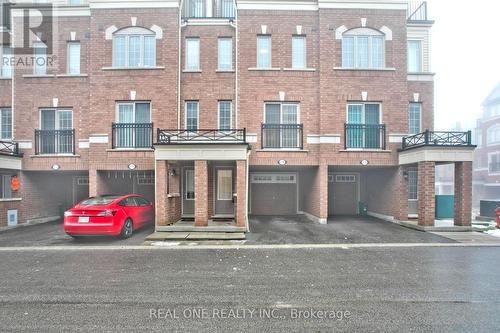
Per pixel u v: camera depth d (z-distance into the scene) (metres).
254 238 9.64
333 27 12.84
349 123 12.84
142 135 12.50
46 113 13.25
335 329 3.90
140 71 12.59
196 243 8.99
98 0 12.61
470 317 4.23
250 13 12.95
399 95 12.84
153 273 6.18
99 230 8.88
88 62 13.20
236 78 12.91
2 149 12.72
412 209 14.14
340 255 7.66
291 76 12.91
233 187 13.74
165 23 12.68
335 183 15.94
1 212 11.63
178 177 12.26
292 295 5.03
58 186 14.81
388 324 4.04
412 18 14.84
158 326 3.99
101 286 5.45
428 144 10.97
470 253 7.89
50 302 4.75
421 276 6.00
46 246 8.61
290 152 12.71
